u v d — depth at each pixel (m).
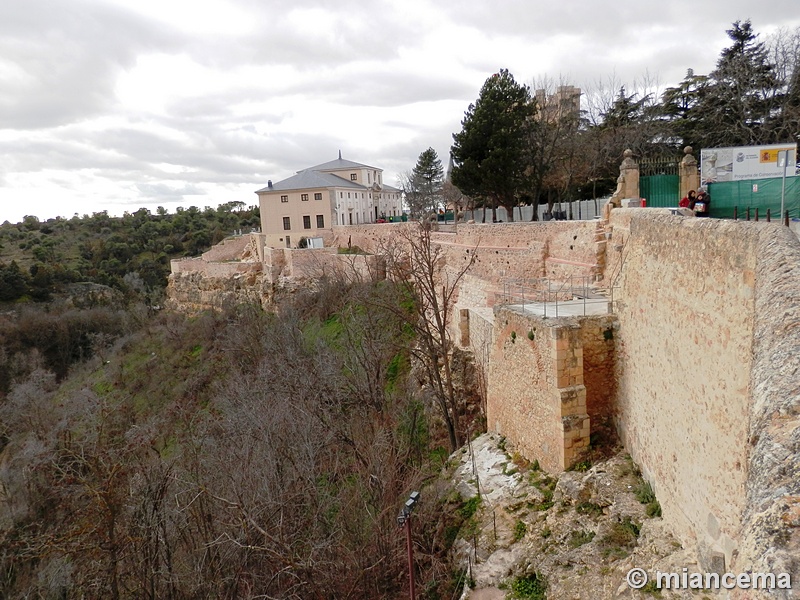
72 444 16.64
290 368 22.52
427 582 11.09
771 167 14.40
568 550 8.98
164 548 13.44
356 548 12.38
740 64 30.19
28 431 27.77
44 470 16.98
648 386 9.06
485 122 28.22
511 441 13.69
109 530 12.33
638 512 8.64
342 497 13.52
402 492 14.22
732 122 30.25
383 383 22.97
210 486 13.75
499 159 27.89
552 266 18.95
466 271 22.81
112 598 12.28
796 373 3.38
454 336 21.77
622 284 10.92
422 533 12.52
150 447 17.92
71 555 13.88
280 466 13.56
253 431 15.35
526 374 12.51
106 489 12.75
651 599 6.57
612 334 11.20
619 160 30.53
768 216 10.40
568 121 32.16
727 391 5.93
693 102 33.69
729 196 12.99
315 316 31.80
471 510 12.00
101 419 18.64
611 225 15.80
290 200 49.97
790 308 4.02
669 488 7.92
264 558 11.55
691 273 7.04
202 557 12.35
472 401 18.03
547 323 11.22
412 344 24.91
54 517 16.47
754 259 5.32
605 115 36.66
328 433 16.38
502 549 10.26
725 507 5.96
